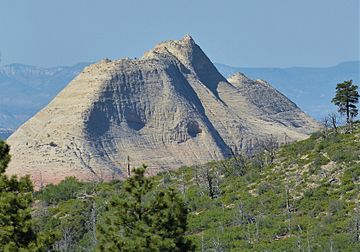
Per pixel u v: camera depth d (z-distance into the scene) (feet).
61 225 617.62
